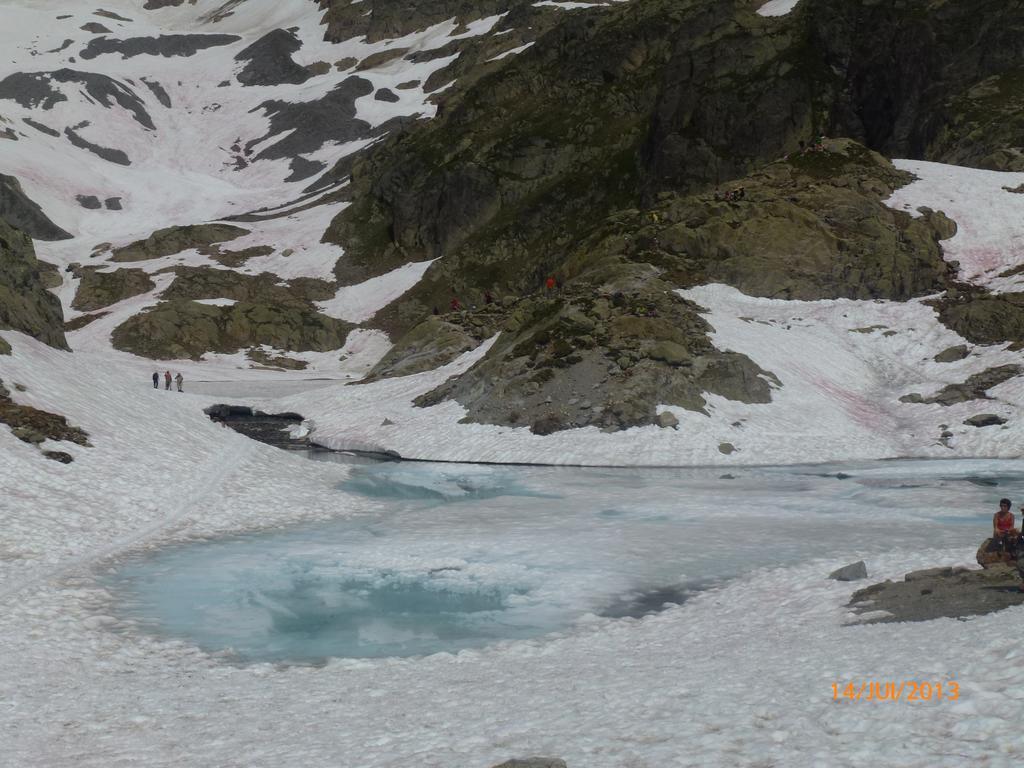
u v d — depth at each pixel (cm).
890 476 3294
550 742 805
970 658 884
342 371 8800
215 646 1488
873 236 5819
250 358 9100
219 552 2216
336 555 2169
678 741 763
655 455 3806
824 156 6900
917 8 8806
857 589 1548
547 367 4453
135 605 1742
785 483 3209
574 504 2836
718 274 5759
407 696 1088
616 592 1780
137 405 3712
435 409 4712
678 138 9062
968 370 4616
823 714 786
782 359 4681
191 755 877
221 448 3547
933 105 7912
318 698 1111
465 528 2473
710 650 1234
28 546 2097
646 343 4466
